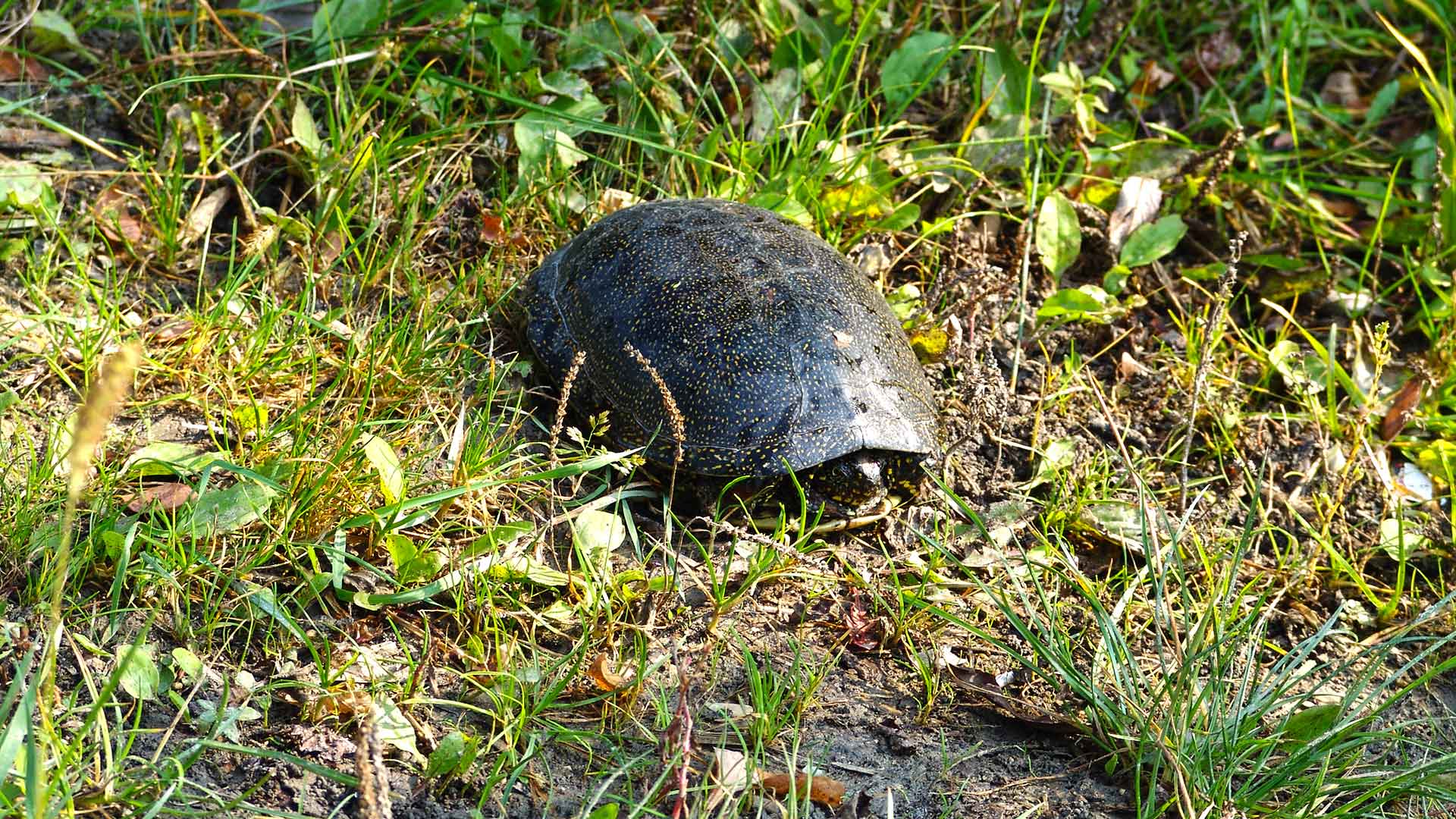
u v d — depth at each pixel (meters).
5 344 1.90
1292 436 1.96
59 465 1.85
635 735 1.81
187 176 1.98
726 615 1.86
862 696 1.84
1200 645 1.83
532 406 1.92
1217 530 1.91
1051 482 1.93
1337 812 1.80
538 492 1.88
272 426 1.88
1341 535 1.92
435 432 1.90
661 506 1.89
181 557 1.83
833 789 1.80
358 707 1.80
